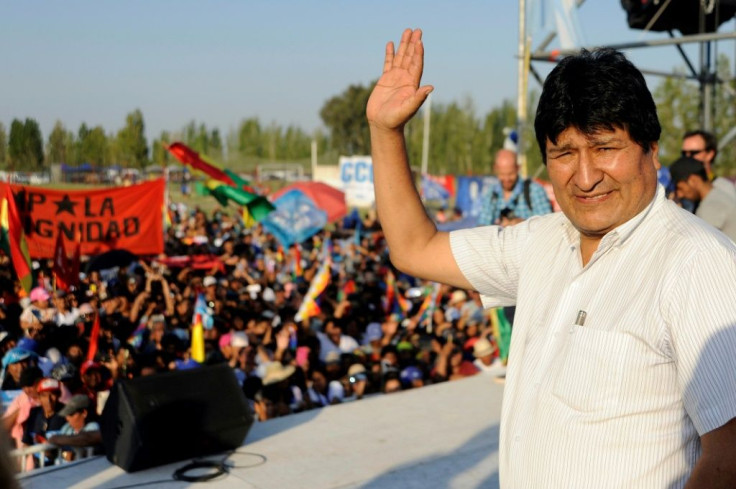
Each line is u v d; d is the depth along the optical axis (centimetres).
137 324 944
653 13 834
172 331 841
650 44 788
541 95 171
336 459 457
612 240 166
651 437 154
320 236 1970
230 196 1245
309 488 414
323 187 1911
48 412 562
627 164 161
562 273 179
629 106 158
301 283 1320
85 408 553
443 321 1023
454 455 464
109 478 428
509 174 579
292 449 474
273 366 743
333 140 7656
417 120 6081
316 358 849
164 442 434
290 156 7669
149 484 419
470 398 584
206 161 1291
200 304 852
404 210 209
